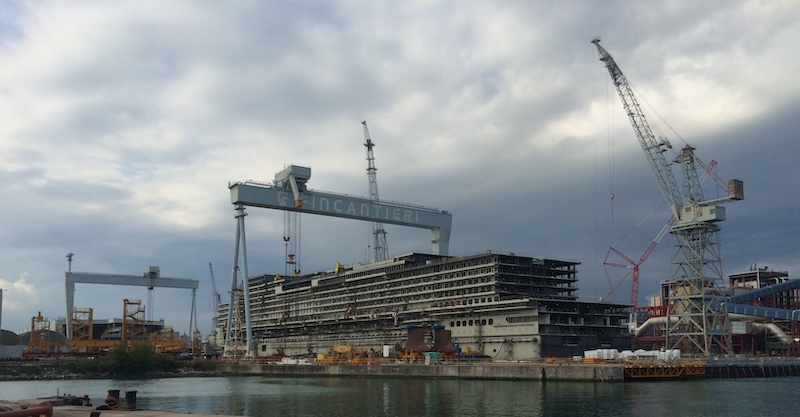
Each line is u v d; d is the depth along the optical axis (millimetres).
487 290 182125
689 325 170625
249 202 180250
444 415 78125
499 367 129625
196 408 89562
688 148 171625
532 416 75562
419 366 145500
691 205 167875
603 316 179000
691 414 76000
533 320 166625
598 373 117188
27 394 118375
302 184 185000
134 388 133125
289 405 92562
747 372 143250
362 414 81000
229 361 199500
